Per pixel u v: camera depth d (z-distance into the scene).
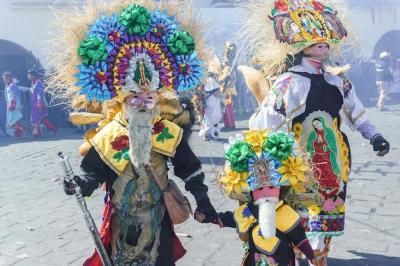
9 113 14.72
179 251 3.92
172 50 3.71
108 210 3.70
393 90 22.61
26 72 17.97
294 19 4.53
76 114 3.80
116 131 3.65
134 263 3.73
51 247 5.76
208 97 12.45
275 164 3.58
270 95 4.50
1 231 6.30
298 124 4.48
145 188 3.68
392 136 12.41
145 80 3.59
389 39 23.56
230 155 3.65
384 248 5.48
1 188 8.42
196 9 4.07
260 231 3.63
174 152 3.67
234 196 3.75
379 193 7.39
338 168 4.48
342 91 4.58
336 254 5.36
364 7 23.11
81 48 3.52
